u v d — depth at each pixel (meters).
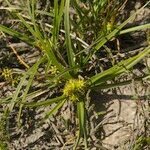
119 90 0.30
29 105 0.28
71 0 0.30
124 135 0.29
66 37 0.28
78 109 0.28
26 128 0.30
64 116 0.30
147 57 0.31
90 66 0.31
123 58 0.31
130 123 0.30
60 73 0.28
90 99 0.30
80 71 0.31
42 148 0.29
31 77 0.29
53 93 0.31
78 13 0.30
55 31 0.29
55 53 0.30
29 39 0.31
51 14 0.31
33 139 0.30
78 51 0.31
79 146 0.29
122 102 0.30
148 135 0.29
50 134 0.30
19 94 0.31
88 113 0.30
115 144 0.29
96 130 0.29
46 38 0.28
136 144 0.28
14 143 0.30
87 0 0.31
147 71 0.31
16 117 0.30
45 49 0.28
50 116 0.30
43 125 0.30
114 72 0.29
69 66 0.29
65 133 0.30
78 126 0.30
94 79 0.29
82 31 0.31
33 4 0.28
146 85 0.30
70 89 0.28
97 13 0.31
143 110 0.28
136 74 0.31
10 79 0.31
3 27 0.30
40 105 0.28
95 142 0.29
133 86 0.29
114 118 0.30
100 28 0.31
